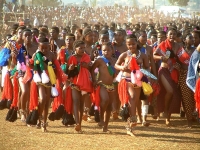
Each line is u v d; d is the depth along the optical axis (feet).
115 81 60.80
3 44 72.84
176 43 67.36
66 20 242.17
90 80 59.82
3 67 66.54
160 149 51.88
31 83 59.77
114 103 67.82
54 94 59.16
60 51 65.21
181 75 66.23
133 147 52.31
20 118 68.74
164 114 73.61
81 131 59.72
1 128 61.77
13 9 220.64
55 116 61.26
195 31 70.33
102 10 323.98
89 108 68.03
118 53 70.54
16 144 53.16
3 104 64.85
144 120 66.03
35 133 59.00
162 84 68.59
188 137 58.65
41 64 58.85
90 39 69.41
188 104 65.51
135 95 58.18
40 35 67.97
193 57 59.47
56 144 53.26
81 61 59.67
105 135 58.54
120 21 316.19
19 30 64.49
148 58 64.95
